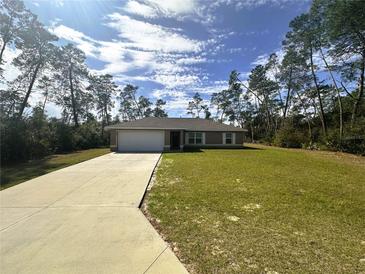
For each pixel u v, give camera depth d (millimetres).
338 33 18031
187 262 3139
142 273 2889
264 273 2877
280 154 17234
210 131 23875
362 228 4270
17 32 20344
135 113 51156
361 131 17922
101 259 3199
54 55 25172
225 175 8883
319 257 3252
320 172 9859
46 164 12484
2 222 4504
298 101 32469
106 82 41000
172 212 5047
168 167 10750
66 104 32500
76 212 5047
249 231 4105
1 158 14109
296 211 5117
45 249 3467
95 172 9516
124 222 4504
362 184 7754
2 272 2898
